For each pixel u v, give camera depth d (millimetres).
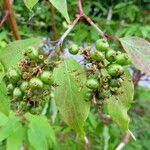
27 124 225
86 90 144
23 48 154
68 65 147
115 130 286
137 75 298
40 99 140
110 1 314
